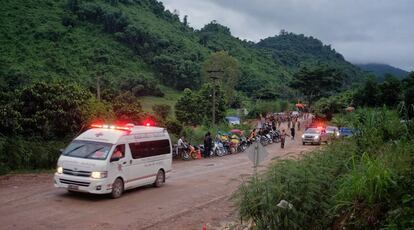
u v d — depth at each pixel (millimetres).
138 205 13602
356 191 7547
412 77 36562
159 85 119125
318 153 10922
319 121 58062
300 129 60219
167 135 18047
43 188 15273
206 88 54531
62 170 13945
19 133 20359
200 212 13211
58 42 121000
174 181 19328
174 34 156000
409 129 11320
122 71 117812
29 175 17938
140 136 16078
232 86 102812
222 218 12562
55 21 133375
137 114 28641
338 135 12656
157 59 129000
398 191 7352
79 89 23406
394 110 12867
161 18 175875
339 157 10555
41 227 10297
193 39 167125
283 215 8133
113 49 129375
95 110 23062
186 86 128375
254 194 8523
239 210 9008
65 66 107500
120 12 141750
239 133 39781
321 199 8484
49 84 22141
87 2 147375
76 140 14836
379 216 7379
